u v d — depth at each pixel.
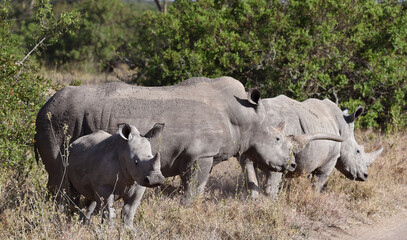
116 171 21.11
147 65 55.12
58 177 24.67
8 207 23.16
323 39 46.94
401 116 49.56
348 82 50.12
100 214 20.78
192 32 50.88
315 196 29.67
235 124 26.88
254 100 27.20
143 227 21.81
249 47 46.91
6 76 23.88
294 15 49.53
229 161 37.56
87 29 93.06
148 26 55.81
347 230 27.30
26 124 24.09
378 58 49.38
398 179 37.03
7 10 30.16
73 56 93.12
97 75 88.31
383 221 29.34
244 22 49.31
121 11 100.31
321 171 31.97
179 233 23.02
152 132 21.00
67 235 20.58
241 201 28.41
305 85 47.28
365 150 40.34
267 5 50.69
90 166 21.64
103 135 22.61
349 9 48.94
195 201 25.64
